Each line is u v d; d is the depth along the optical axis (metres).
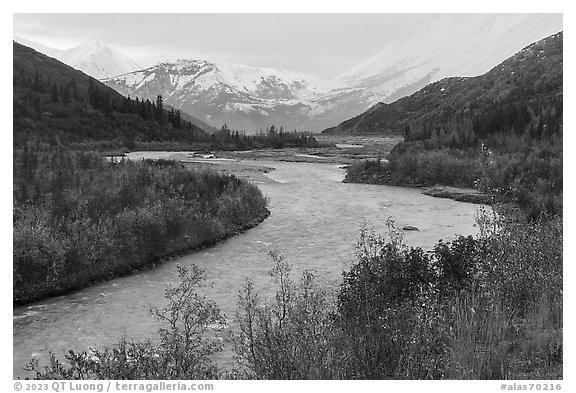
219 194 23.48
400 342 7.26
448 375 6.70
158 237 16.53
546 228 11.68
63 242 14.17
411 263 10.11
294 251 17.75
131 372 7.50
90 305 12.52
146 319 11.55
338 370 6.83
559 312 8.26
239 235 20.36
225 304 12.15
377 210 26.53
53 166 25.75
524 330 8.06
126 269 15.03
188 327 8.88
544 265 9.62
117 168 27.30
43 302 12.75
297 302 8.61
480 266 9.91
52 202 17.23
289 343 7.29
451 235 19.89
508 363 6.97
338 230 21.28
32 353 9.96
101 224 15.83
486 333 7.48
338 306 9.11
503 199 17.58
